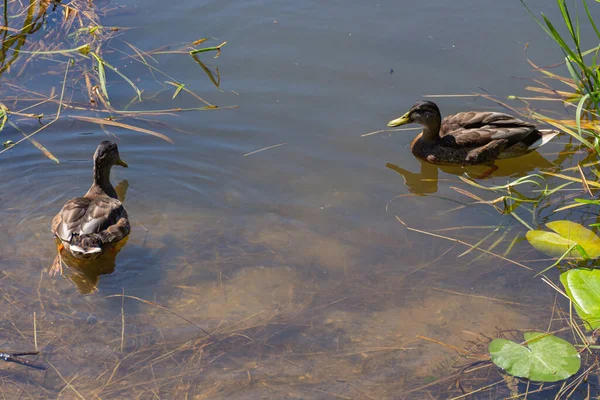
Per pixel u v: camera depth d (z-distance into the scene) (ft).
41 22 47.11
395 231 32.65
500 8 48.06
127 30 45.98
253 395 24.16
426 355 26.07
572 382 24.67
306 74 42.65
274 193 34.91
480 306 28.40
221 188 35.17
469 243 31.91
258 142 38.09
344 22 46.96
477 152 38.19
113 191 34.45
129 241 31.73
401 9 48.29
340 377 25.07
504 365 24.97
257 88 41.63
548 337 26.13
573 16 46.26
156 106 40.19
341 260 30.89
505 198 34.60
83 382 24.45
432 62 43.47
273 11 48.14
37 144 37.14
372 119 39.68
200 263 30.63
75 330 26.71
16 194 34.09
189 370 25.13
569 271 29.25
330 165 36.86
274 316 27.81
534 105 40.68
